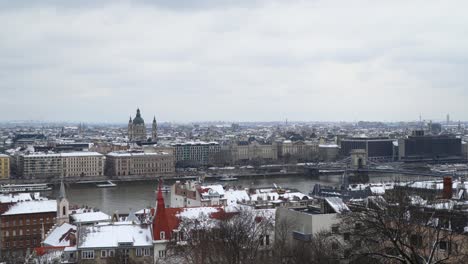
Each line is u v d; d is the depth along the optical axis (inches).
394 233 5004.9
